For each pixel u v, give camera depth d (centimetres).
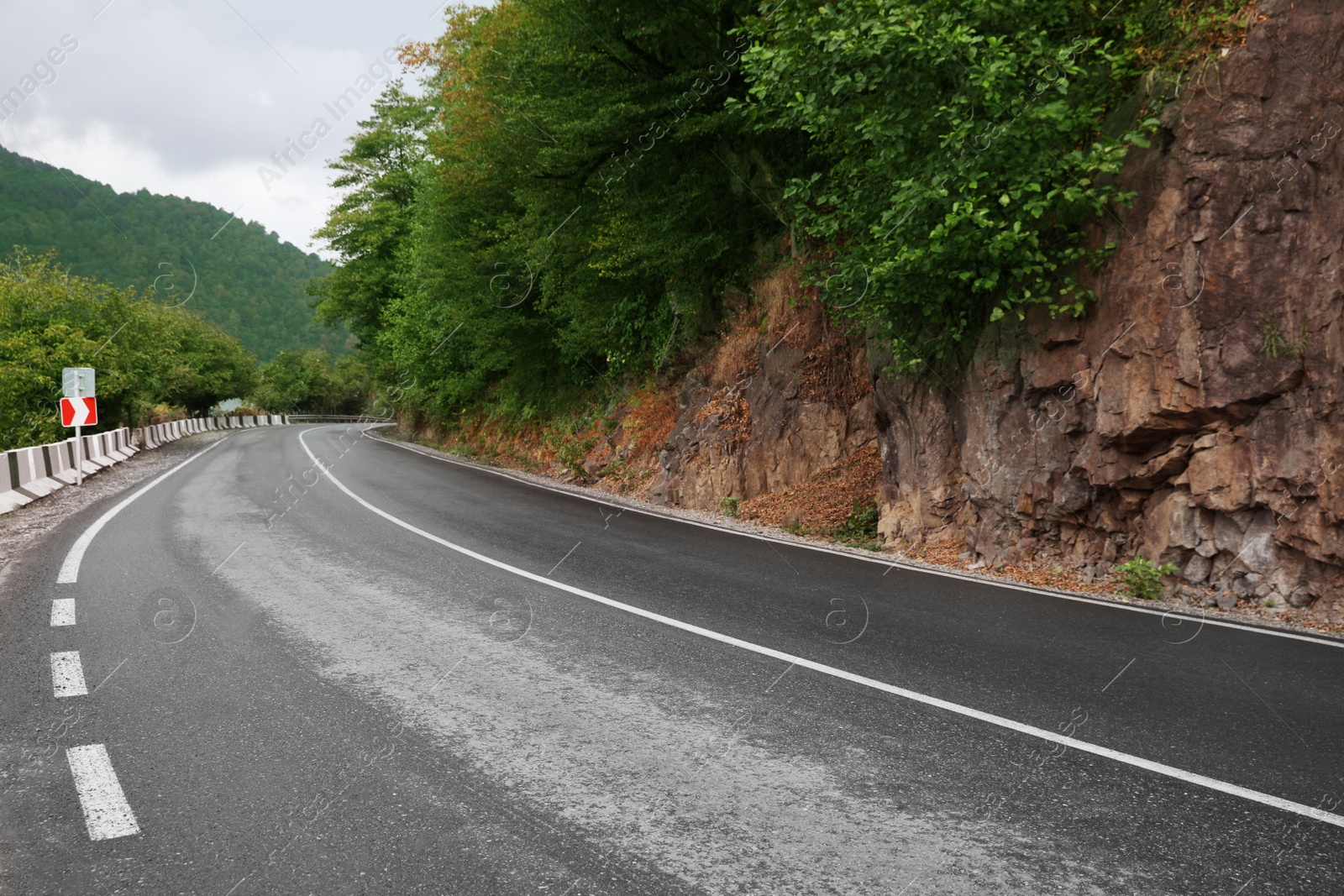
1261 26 744
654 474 1716
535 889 263
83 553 838
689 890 264
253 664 491
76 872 270
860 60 853
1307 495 697
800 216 1078
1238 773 360
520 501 1422
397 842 292
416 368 3241
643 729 404
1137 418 801
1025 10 812
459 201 2377
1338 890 267
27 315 2561
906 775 354
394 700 438
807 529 1227
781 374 1458
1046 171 792
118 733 384
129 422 2970
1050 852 290
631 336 2114
